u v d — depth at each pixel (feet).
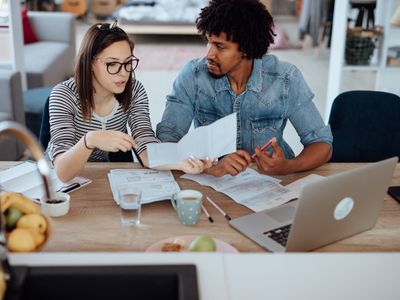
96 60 6.38
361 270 3.66
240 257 3.73
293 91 7.17
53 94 6.81
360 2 14.21
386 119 7.94
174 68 21.27
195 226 5.21
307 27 24.13
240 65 6.87
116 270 3.42
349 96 7.96
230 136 6.13
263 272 3.58
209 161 6.23
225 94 7.18
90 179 6.19
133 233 5.05
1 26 13.84
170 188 5.94
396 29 13.58
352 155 8.00
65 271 3.39
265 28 6.53
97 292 3.43
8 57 14.11
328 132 7.10
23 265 3.44
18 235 4.02
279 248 4.81
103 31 6.39
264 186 6.12
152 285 3.43
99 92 6.76
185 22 25.48
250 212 5.52
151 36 27.55
